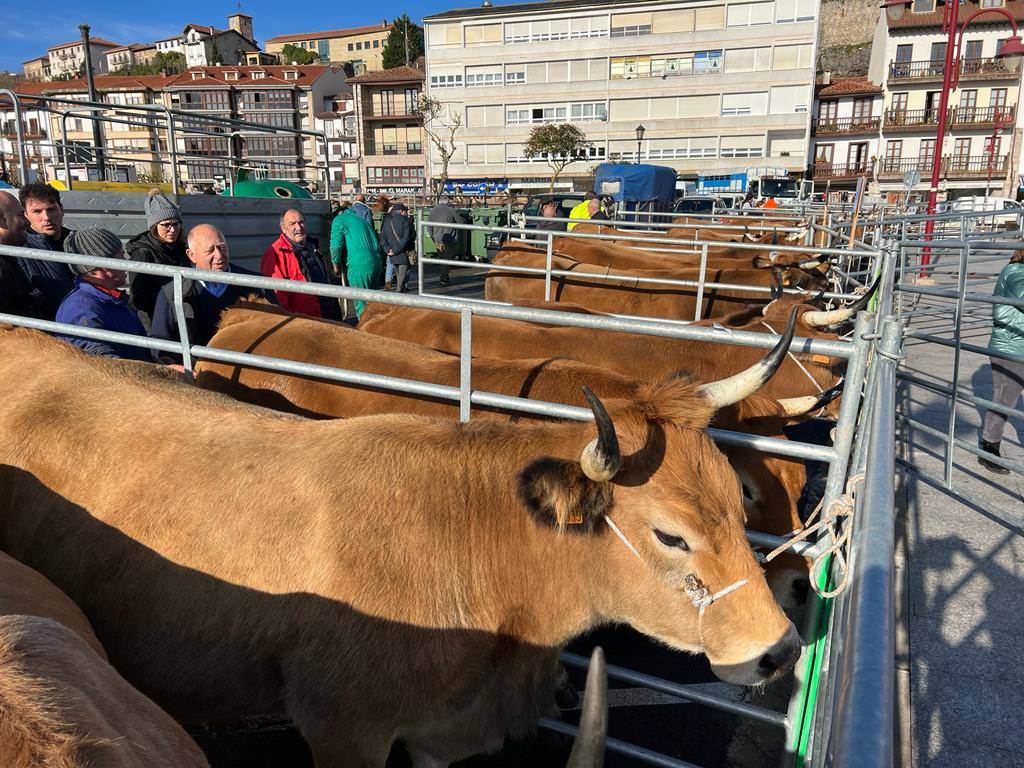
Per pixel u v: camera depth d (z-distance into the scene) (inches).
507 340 197.0
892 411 98.0
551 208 551.2
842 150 2052.2
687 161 2046.0
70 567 103.0
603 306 343.3
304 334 169.9
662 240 341.7
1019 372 237.0
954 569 181.0
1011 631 156.6
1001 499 218.1
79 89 2345.0
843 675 47.1
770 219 590.9
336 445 104.7
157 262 199.9
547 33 2068.2
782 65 1939.0
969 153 1942.7
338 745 96.3
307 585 94.7
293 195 477.7
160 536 99.7
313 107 2519.7
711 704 118.0
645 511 94.7
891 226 698.8
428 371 158.2
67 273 191.8
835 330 261.3
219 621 97.3
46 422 110.0
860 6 3031.5
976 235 506.3
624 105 2059.5
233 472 102.1
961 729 130.0
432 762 106.7
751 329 203.2
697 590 93.5
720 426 148.0
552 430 108.3
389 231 525.3
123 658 101.6
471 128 2162.9
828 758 64.8
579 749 46.4
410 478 101.0
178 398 115.7
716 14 1956.2
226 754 125.4
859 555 59.8
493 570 100.3
